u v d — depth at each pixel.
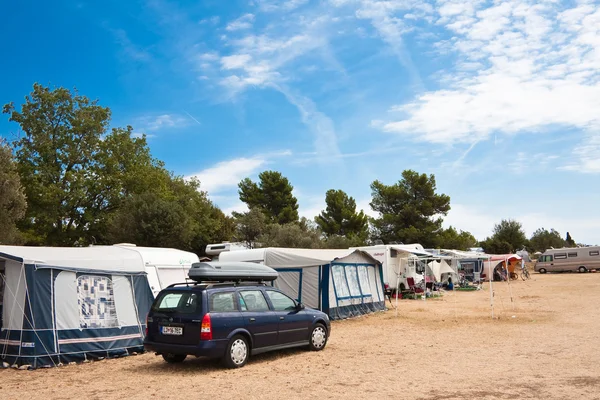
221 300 9.61
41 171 38.06
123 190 41.88
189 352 9.18
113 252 12.81
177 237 36.25
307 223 51.56
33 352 10.25
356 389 7.76
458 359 10.22
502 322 16.28
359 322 17.78
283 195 55.12
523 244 69.56
